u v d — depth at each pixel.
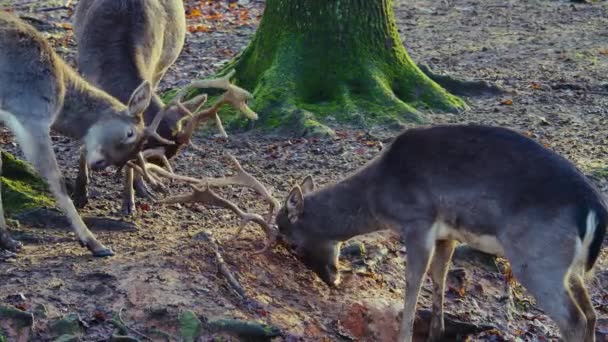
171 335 10.02
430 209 10.47
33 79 11.53
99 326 9.91
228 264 11.11
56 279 10.45
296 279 11.48
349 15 17.67
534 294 9.94
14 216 12.27
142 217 12.70
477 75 20.19
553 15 26.28
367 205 11.00
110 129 11.86
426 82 18.02
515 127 16.97
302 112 16.72
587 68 20.78
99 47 13.87
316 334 10.66
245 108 12.56
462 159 10.34
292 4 17.73
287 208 11.31
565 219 9.78
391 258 12.47
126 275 10.56
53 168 11.40
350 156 15.47
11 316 9.73
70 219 11.22
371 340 11.22
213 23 25.42
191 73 20.28
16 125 11.48
